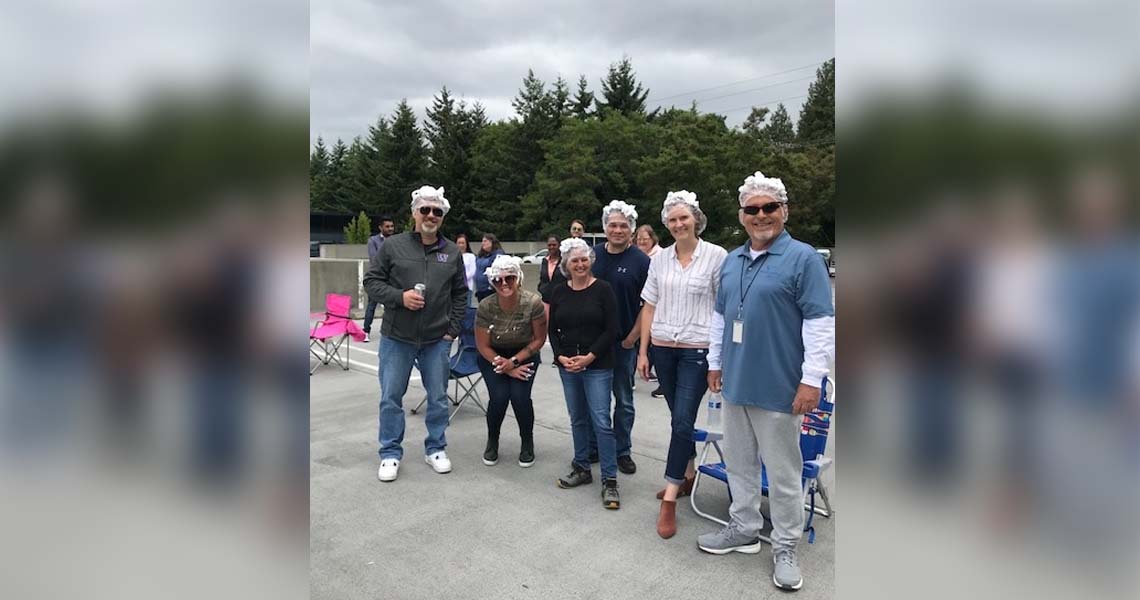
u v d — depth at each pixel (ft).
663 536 9.26
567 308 10.62
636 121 110.11
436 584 7.92
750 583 7.99
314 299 33.09
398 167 130.31
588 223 104.47
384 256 11.60
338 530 9.41
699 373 9.47
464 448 13.30
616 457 11.32
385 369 11.58
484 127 132.57
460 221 127.24
